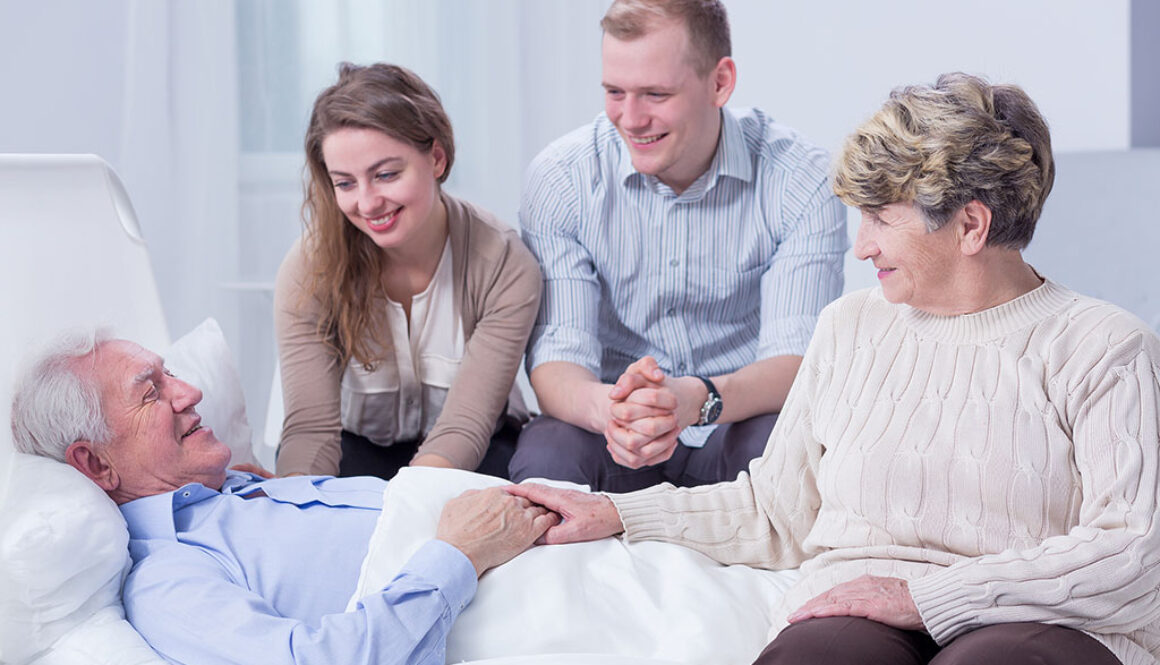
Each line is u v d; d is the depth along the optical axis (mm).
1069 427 1325
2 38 3559
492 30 3752
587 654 1414
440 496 1679
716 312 2363
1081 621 1209
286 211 3783
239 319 3797
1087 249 3070
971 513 1356
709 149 2215
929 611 1248
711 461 2207
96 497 1511
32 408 1581
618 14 2086
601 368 2418
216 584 1472
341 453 2273
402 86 2070
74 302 1869
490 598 1543
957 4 3521
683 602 1560
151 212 3697
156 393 1630
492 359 2189
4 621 1402
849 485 1444
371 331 2193
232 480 1763
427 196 2070
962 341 1401
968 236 1325
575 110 3803
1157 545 1211
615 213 2299
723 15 2158
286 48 3711
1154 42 3318
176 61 3654
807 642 1236
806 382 1571
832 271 2273
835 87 3729
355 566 1605
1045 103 3467
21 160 1806
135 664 1394
